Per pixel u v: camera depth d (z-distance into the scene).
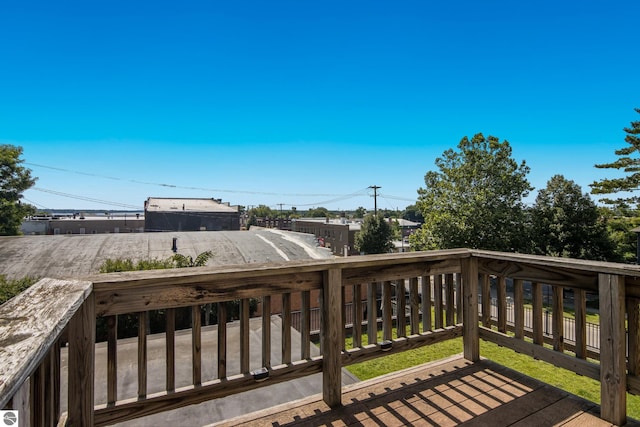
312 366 2.06
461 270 2.71
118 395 3.14
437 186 20.92
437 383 2.30
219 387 1.80
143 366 1.66
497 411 1.97
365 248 31.19
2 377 0.59
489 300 2.71
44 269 13.30
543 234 20.64
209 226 44.41
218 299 1.81
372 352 2.25
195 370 1.77
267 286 1.94
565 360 2.13
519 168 20.27
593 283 2.00
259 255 17.09
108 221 45.41
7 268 13.12
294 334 5.45
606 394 1.87
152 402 1.65
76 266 13.77
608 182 16.19
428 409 2.00
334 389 2.05
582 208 19.75
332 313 2.07
